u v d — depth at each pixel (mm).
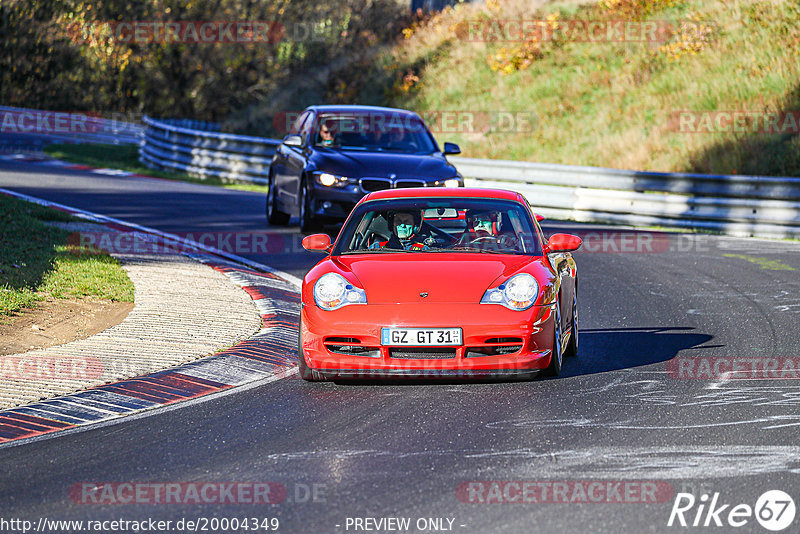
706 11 114188
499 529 17031
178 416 25156
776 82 95750
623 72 109438
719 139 89250
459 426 23781
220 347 32156
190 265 47000
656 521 17344
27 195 72562
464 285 28062
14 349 31375
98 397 26625
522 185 80250
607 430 23219
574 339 32344
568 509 17953
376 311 27484
